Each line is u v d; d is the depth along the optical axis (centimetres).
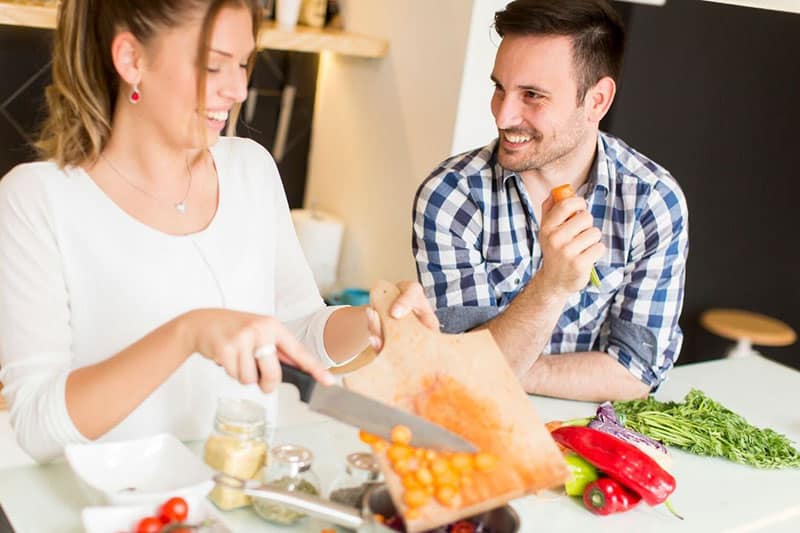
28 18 268
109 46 147
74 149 153
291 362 131
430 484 126
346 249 341
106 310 154
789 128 381
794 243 405
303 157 356
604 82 208
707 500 164
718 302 402
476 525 133
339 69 338
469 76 287
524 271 221
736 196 383
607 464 153
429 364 142
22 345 146
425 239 220
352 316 172
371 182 327
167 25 141
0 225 150
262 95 339
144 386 134
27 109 300
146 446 137
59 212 150
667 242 218
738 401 215
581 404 206
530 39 200
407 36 307
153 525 120
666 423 180
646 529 152
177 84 145
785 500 169
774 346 419
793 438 199
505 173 215
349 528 133
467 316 214
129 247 154
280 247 180
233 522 134
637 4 329
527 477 131
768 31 359
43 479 141
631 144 349
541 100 201
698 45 347
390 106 316
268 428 158
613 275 220
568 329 222
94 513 121
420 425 130
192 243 160
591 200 218
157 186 157
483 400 139
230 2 142
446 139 294
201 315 131
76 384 135
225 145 171
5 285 148
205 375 162
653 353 215
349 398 129
